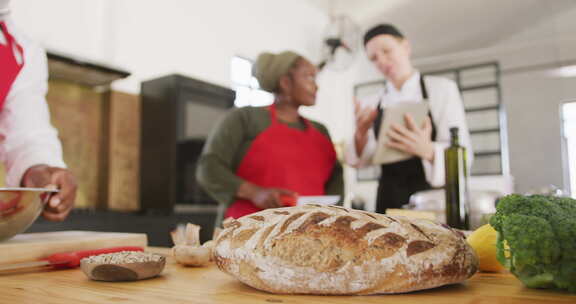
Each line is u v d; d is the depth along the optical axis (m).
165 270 0.59
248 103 4.14
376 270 0.41
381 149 1.68
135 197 2.52
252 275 0.42
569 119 4.27
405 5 4.95
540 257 0.42
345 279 0.40
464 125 1.83
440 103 1.84
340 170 1.61
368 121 1.74
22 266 0.58
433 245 0.43
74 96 2.37
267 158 1.42
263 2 4.39
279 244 0.42
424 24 4.92
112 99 2.46
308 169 1.47
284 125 1.49
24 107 0.97
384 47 1.94
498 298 0.40
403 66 1.97
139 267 0.49
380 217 0.46
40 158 0.92
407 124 1.62
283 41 4.68
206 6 3.60
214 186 1.39
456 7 4.71
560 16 4.32
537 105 4.39
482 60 4.66
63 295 0.42
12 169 0.94
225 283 0.49
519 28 4.49
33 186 0.78
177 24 3.28
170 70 3.18
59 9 2.45
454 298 0.40
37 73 1.02
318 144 1.52
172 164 2.38
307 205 0.48
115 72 2.17
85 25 2.58
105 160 2.44
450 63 4.81
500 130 4.50
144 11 2.99
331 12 5.31
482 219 0.85
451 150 0.86
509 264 0.45
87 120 2.42
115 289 0.45
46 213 0.77
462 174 0.86
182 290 0.44
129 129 2.51
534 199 0.45
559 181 4.23
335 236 0.42
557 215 0.43
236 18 3.97
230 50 3.86
